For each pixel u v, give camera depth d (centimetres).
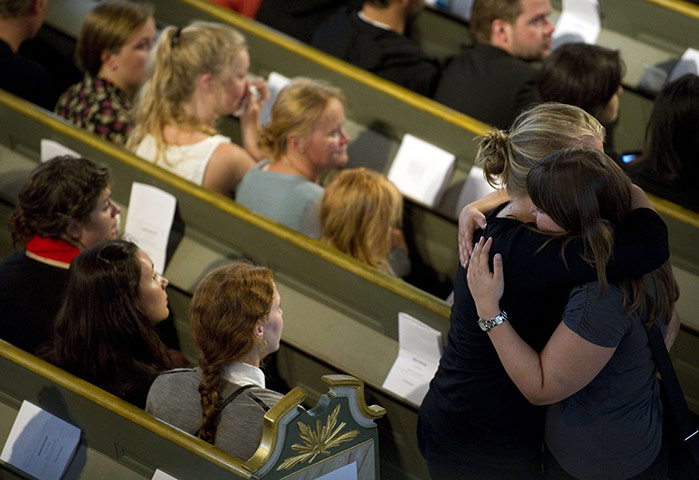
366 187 772
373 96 918
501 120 944
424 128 895
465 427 585
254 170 846
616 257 490
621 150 1027
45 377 637
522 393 540
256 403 583
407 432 742
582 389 545
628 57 1028
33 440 666
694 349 739
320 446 585
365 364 747
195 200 798
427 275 903
